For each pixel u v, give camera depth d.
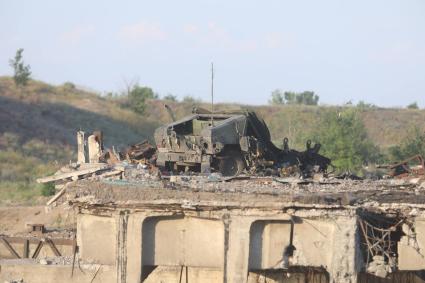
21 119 87.38
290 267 33.00
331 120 70.56
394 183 35.16
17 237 40.16
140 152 43.50
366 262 32.31
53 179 38.53
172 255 33.03
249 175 38.94
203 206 32.09
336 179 36.91
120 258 32.91
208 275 33.31
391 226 32.59
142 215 32.69
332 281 31.55
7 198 58.69
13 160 74.31
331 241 31.69
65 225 47.19
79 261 33.97
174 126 42.47
